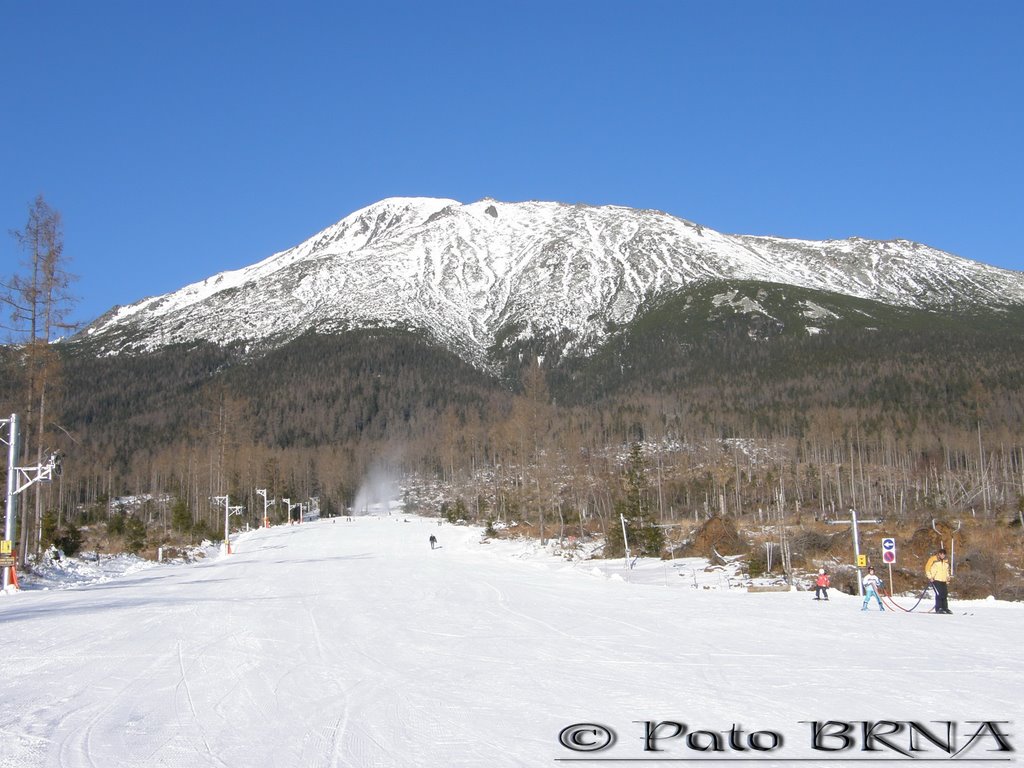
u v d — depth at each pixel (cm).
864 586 2119
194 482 8831
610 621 1870
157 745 878
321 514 13200
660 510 7300
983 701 1032
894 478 8169
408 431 17625
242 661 1378
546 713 1000
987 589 2634
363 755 835
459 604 2266
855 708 1003
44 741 895
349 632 1717
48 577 3200
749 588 2781
